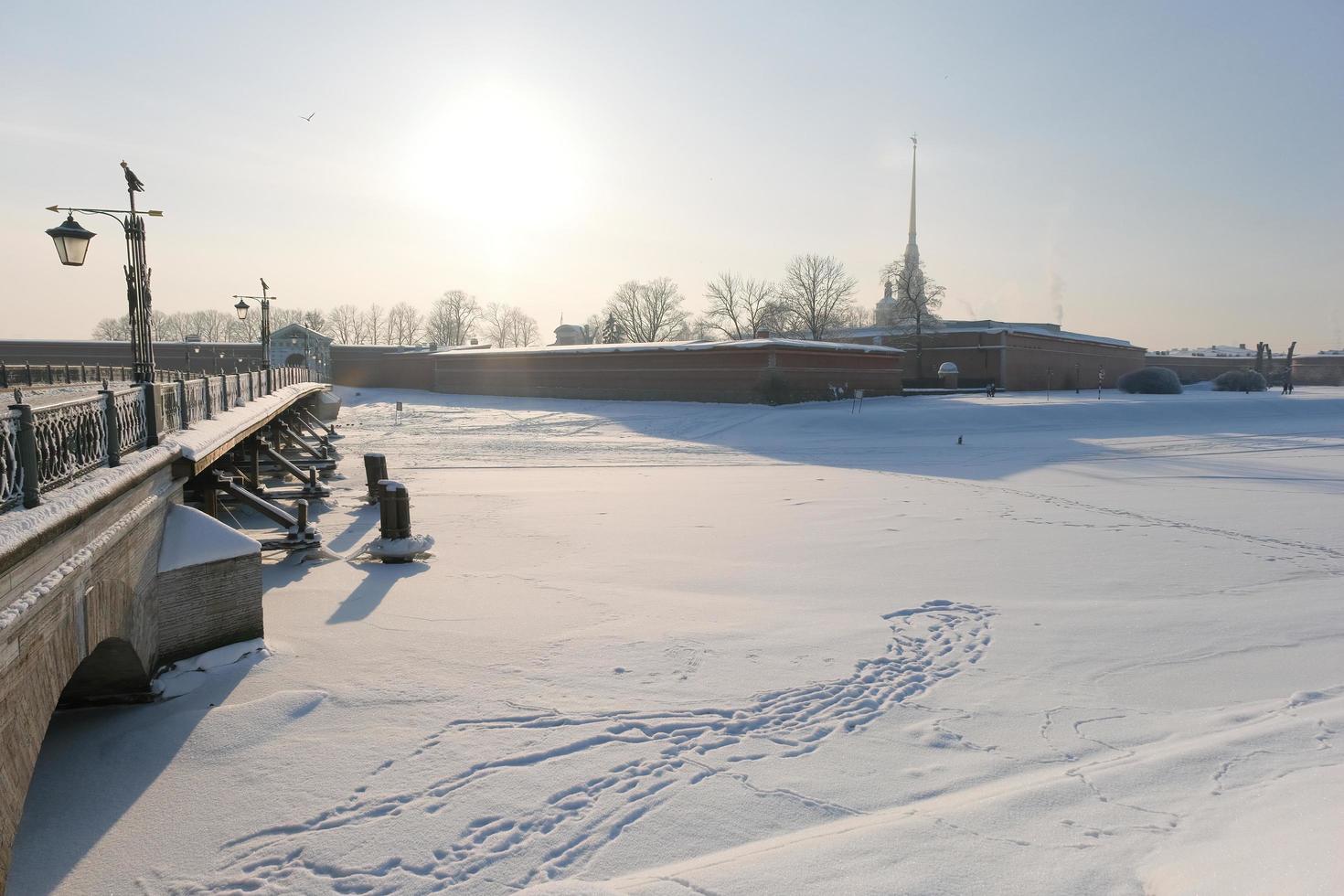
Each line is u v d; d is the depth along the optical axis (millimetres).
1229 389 76312
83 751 7516
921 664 9539
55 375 28594
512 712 8117
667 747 7359
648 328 116500
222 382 15039
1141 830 5531
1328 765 6410
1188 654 9922
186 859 5887
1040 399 58594
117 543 7375
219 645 9594
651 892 5102
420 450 36469
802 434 42000
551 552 15508
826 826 5969
